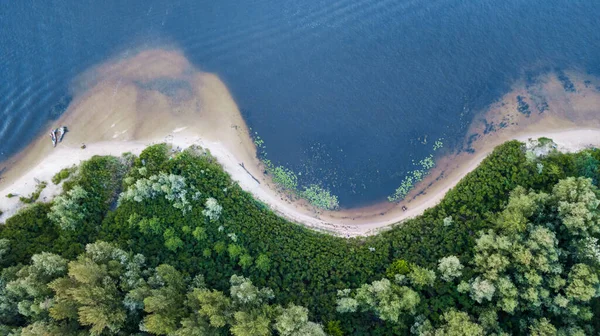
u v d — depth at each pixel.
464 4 99.75
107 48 94.50
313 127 89.25
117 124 87.62
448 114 90.12
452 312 63.00
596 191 69.94
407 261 71.94
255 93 92.06
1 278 62.72
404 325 65.56
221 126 88.00
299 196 82.75
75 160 84.00
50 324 57.41
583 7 97.75
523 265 64.56
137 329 61.94
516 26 97.38
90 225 73.94
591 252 63.97
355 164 85.75
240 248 71.31
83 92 90.88
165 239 72.06
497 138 86.81
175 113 88.94
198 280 67.00
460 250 71.75
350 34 98.12
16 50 93.00
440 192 82.62
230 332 61.84
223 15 98.31
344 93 92.62
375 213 82.00
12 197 79.62
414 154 86.62
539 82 91.81
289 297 68.69
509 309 62.69
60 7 96.56
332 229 79.81
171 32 96.50
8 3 95.56
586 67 92.75
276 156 86.00
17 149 85.56
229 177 82.12
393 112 90.81
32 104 89.38
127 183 77.25
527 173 75.44
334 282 71.31
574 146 85.00
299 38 97.56
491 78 92.94
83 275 59.34
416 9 99.56
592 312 64.88
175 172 79.12
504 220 68.88
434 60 95.25
